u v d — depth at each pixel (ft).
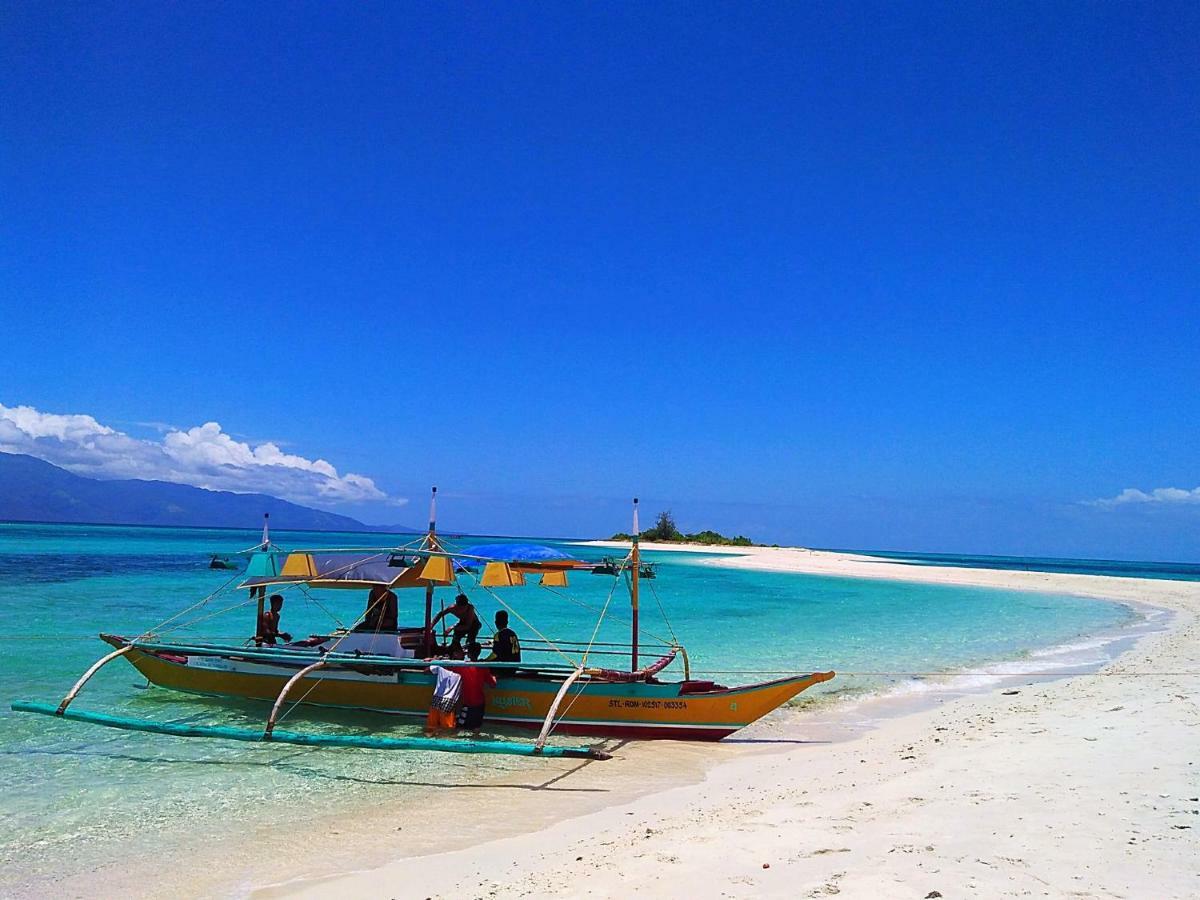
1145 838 19.70
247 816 28.60
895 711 47.24
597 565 47.16
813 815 24.59
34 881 22.75
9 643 65.21
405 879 22.38
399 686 43.01
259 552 48.32
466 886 21.24
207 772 33.94
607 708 41.16
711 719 39.99
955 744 34.86
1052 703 43.45
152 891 22.06
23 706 41.93
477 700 41.45
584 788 32.27
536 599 125.90
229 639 65.21
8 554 183.52
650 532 479.00
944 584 172.45
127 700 46.37
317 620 95.66
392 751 37.58
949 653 70.90
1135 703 39.96
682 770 35.12
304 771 34.24
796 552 405.39
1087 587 166.71
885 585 167.73
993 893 16.67
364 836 26.53
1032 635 84.74
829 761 34.99
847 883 17.85
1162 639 78.48
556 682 41.57
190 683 47.24
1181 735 30.99
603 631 85.30
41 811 28.89
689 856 21.21
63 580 124.16
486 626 89.45
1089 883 17.01
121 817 28.32
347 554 47.39
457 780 33.37
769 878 18.80
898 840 20.92
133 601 99.35
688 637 80.64
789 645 75.46
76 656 59.62
